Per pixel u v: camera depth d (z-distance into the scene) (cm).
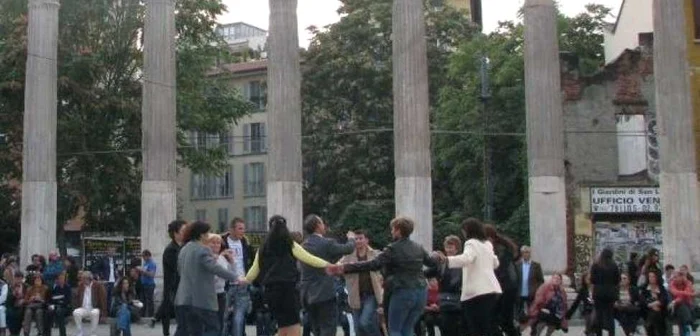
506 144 5128
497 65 5141
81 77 4991
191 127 5406
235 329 2136
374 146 6106
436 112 5728
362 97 6222
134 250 4519
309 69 6419
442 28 6347
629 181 4141
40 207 3625
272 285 1612
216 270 1575
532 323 2461
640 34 4225
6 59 4794
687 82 3512
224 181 8275
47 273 3164
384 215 5825
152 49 3666
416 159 3566
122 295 2783
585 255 4072
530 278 2672
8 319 2994
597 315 2430
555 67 3547
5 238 5772
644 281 2725
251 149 8125
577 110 4188
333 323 1706
